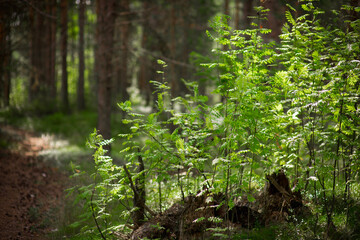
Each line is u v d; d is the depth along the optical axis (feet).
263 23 20.89
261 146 15.02
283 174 17.11
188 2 61.36
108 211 22.50
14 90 82.17
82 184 27.43
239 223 16.58
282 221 16.24
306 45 15.17
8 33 41.98
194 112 15.43
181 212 16.62
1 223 23.93
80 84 79.05
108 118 42.29
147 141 15.35
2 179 31.68
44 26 77.66
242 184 15.29
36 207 26.76
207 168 19.31
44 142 47.85
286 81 14.99
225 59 15.52
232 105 14.85
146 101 71.36
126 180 16.38
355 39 14.76
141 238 15.58
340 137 14.32
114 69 67.05
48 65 77.15
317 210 15.74
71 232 21.81
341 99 14.02
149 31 58.13
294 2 20.57
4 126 54.75
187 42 61.21
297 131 16.01
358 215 15.44
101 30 42.50
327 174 15.01
